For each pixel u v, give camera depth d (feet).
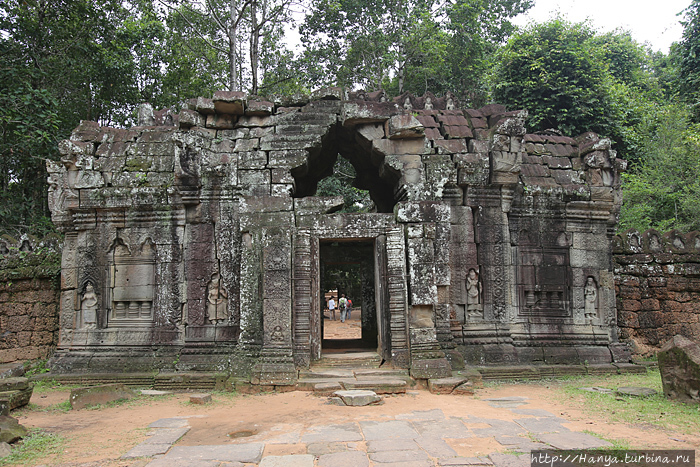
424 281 32.37
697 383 25.54
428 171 36.78
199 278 36.01
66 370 35.81
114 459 17.93
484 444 18.97
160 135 39.01
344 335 64.64
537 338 38.65
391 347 32.60
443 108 42.91
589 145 41.45
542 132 44.80
